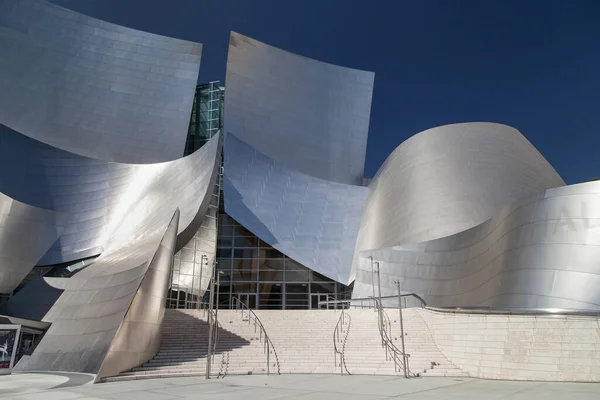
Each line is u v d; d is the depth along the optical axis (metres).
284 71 39.03
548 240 14.74
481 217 22.44
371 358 16.11
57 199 24.14
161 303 16.12
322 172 35.75
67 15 35.75
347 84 40.59
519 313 13.13
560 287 13.75
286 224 28.52
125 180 26.58
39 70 32.62
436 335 16.62
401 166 27.41
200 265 27.48
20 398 9.33
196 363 15.46
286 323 20.44
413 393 9.70
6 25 32.84
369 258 23.06
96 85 34.09
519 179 24.19
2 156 24.28
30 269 20.80
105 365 13.11
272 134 35.75
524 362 12.73
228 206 28.31
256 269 28.34
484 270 17.39
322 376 14.05
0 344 13.96
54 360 14.59
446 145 26.42
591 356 11.84
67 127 31.39
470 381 12.39
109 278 16.73
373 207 28.08
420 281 20.83
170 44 37.75
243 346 17.67
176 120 34.59
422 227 23.08
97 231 23.69
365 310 21.27
